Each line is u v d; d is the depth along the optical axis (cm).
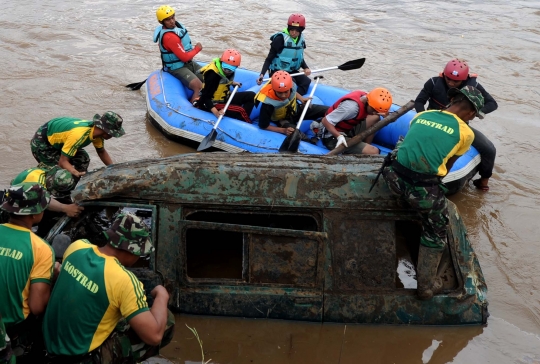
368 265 420
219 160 438
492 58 1110
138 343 355
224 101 742
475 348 422
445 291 427
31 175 489
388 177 401
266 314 430
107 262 332
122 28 1208
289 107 698
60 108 826
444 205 398
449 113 403
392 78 1004
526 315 462
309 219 483
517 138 798
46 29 1166
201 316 434
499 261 538
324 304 424
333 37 1206
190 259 489
